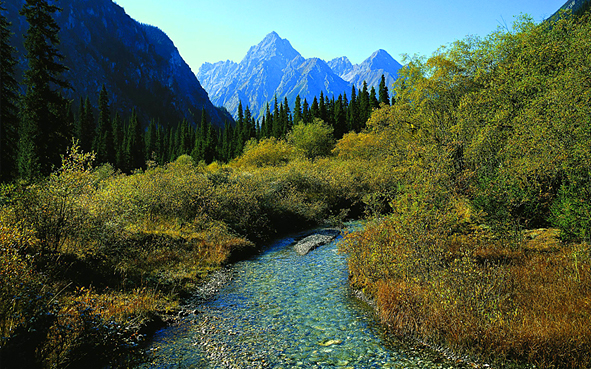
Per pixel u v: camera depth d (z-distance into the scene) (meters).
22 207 8.67
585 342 5.31
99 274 9.23
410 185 10.54
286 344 6.96
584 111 10.55
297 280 11.52
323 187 29.33
